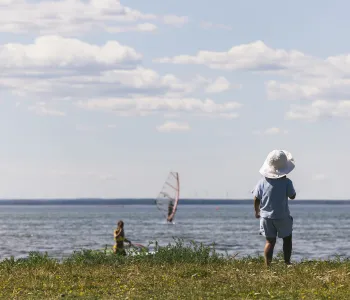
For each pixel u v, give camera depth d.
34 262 16.38
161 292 11.68
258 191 14.84
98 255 17.38
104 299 11.01
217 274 13.82
